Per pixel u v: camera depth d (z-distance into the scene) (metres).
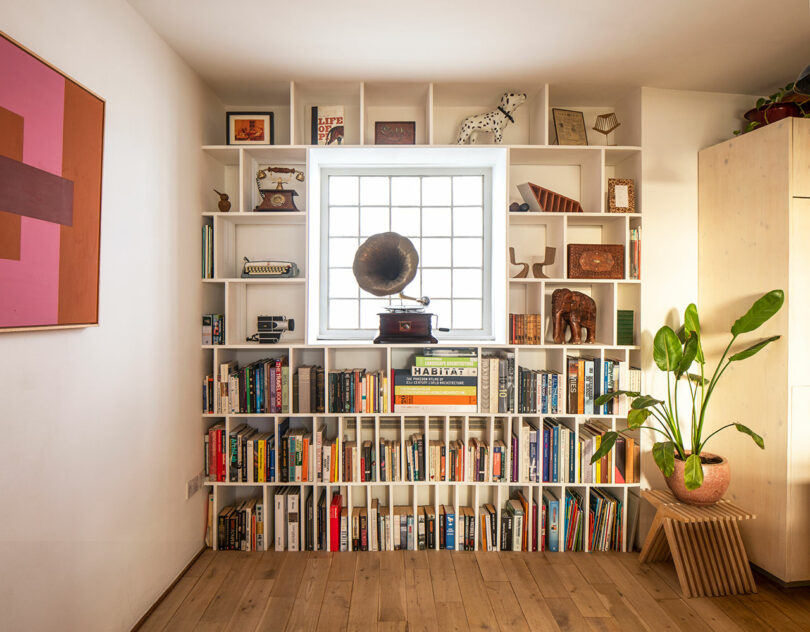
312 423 3.04
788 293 2.32
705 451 2.75
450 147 2.77
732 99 2.88
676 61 2.51
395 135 2.88
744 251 2.54
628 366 2.88
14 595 1.40
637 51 2.41
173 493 2.39
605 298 2.92
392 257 2.69
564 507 2.80
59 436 1.58
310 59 2.49
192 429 2.62
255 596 2.30
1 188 1.31
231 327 2.82
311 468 2.79
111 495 1.87
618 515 2.82
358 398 2.77
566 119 2.92
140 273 2.08
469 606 2.23
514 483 2.79
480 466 2.80
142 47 2.10
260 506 2.79
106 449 1.83
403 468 2.78
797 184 2.31
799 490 2.33
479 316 3.21
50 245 1.50
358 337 3.17
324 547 2.78
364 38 2.29
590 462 2.62
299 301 3.11
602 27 2.20
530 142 3.06
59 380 1.58
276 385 2.76
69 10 1.62
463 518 2.81
